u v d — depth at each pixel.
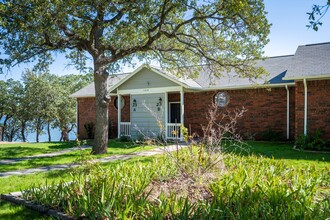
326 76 11.56
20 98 31.66
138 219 3.66
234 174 5.16
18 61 11.20
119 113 18.47
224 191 4.20
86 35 11.45
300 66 13.02
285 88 14.82
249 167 6.07
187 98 17.73
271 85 14.47
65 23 10.52
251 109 15.66
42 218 4.14
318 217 3.36
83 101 22.06
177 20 11.93
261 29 10.98
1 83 32.09
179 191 4.88
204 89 16.41
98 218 3.69
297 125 12.67
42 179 6.80
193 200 4.37
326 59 13.11
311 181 5.00
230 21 11.35
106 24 10.27
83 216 3.94
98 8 10.02
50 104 30.09
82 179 5.15
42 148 14.28
